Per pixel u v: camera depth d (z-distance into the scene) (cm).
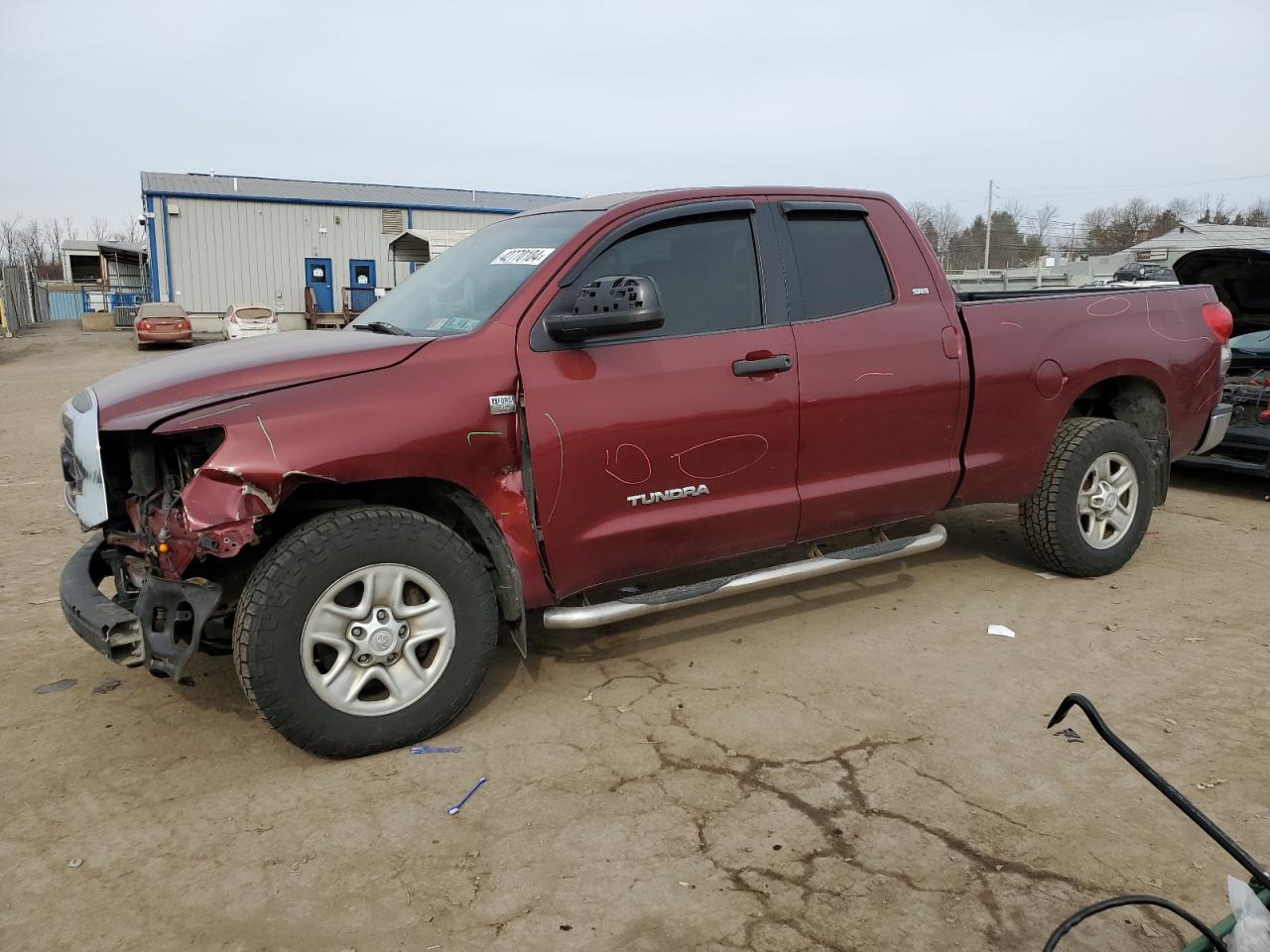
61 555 600
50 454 1014
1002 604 488
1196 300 548
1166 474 545
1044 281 2544
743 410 397
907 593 505
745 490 406
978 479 473
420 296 425
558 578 371
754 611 481
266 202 3753
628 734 355
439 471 338
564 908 258
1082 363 493
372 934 248
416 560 334
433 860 279
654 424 377
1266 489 769
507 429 352
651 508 384
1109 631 451
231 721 369
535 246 394
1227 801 304
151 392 329
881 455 440
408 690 339
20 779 327
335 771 331
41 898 264
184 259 3688
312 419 318
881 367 432
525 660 424
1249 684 391
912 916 252
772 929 248
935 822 295
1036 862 275
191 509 304
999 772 325
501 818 300
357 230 3906
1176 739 346
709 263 405
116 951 243
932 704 377
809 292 425
